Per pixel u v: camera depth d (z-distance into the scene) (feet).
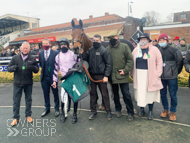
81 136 9.96
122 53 11.37
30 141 9.62
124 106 14.61
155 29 49.26
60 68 11.78
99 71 11.43
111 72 11.67
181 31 46.57
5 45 73.46
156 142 9.10
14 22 106.42
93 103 12.11
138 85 11.34
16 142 9.55
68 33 56.75
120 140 9.41
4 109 14.79
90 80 11.85
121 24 45.50
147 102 11.36
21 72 11.34
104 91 11.82
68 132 10.46
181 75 20.53
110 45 11.64
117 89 12.21
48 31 67.51
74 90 10.96
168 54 11.32
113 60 11.55
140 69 11.24
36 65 12.16
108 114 12.01
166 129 10.36
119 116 12.34
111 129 10.62
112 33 11.30
